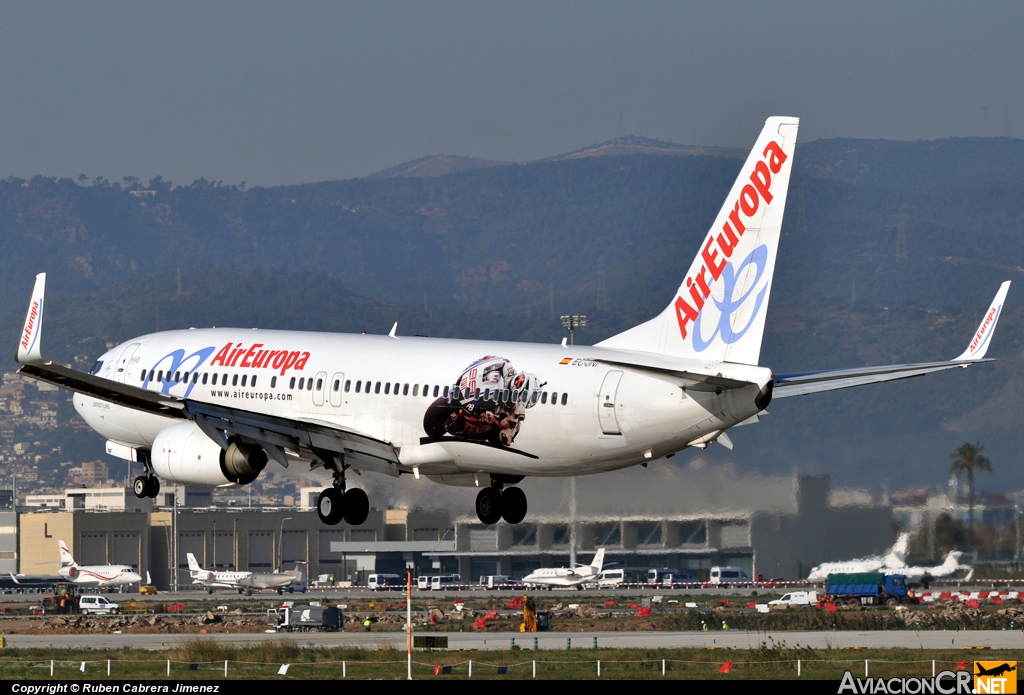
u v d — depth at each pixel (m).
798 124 124.00
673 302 131.00
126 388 137.00
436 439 142.88
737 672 137.25
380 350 149.75
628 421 129.88
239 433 141.00
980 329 152.50
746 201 125.81
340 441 146.62
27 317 129.50
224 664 144.62
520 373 137.62
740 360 125.25
